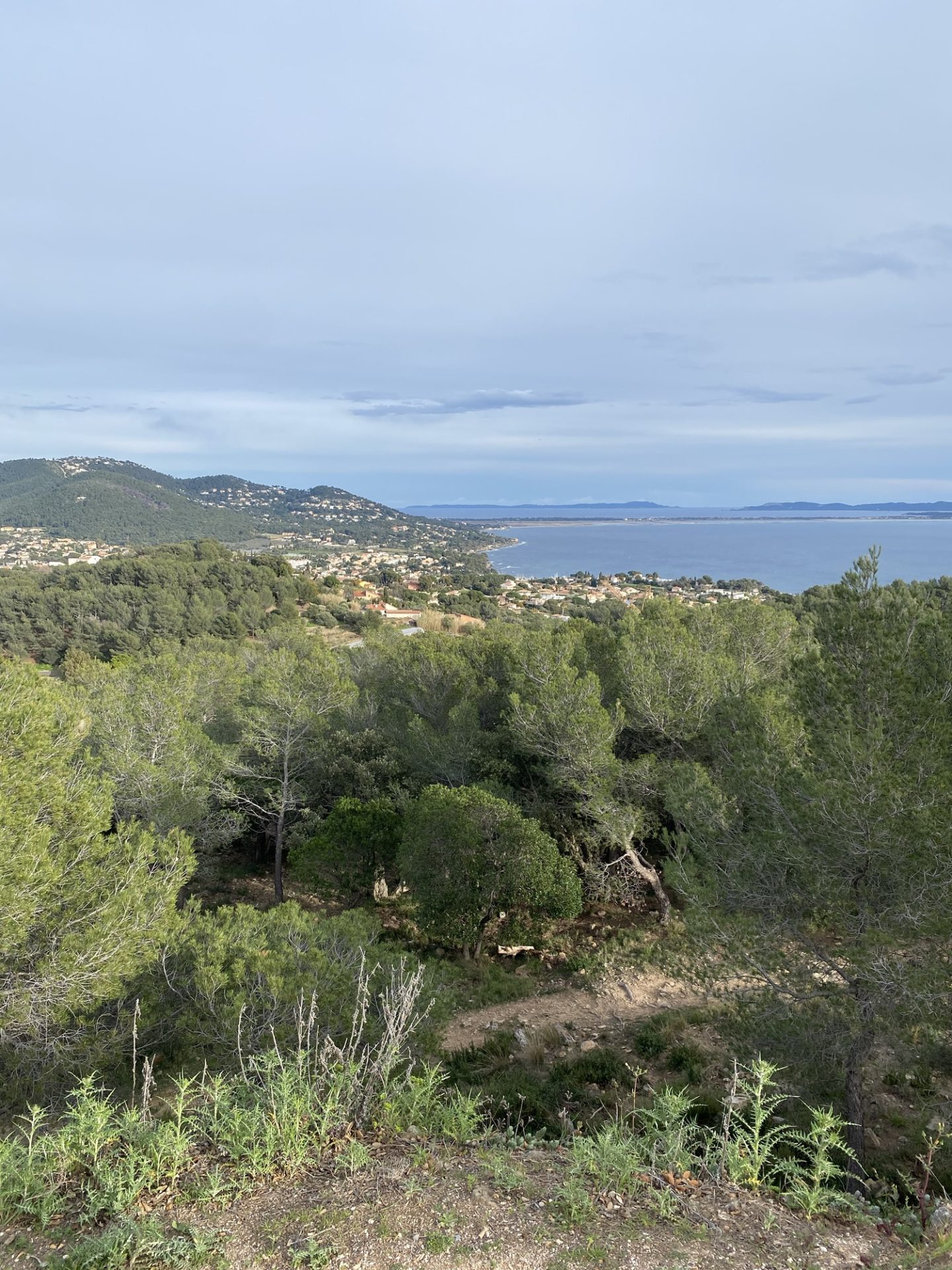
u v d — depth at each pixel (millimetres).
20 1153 4113
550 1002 11836
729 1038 7867
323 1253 3473
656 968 12375
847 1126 6781
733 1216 3926
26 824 6957
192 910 8680
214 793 18047
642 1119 5602
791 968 7195
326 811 19359
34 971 6918
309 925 8734
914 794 6230
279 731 19078
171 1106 4828
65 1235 3648
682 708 14352
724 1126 4500
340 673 22000
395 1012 5750
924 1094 7969
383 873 16391
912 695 6762
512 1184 4078
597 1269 3430
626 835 14273
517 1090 8750
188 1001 7996
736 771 7965
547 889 13102
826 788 6629
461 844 13305
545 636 17344
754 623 17422
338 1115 4633
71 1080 7043
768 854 7258
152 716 16719
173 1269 3391
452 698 20484
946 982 6152
